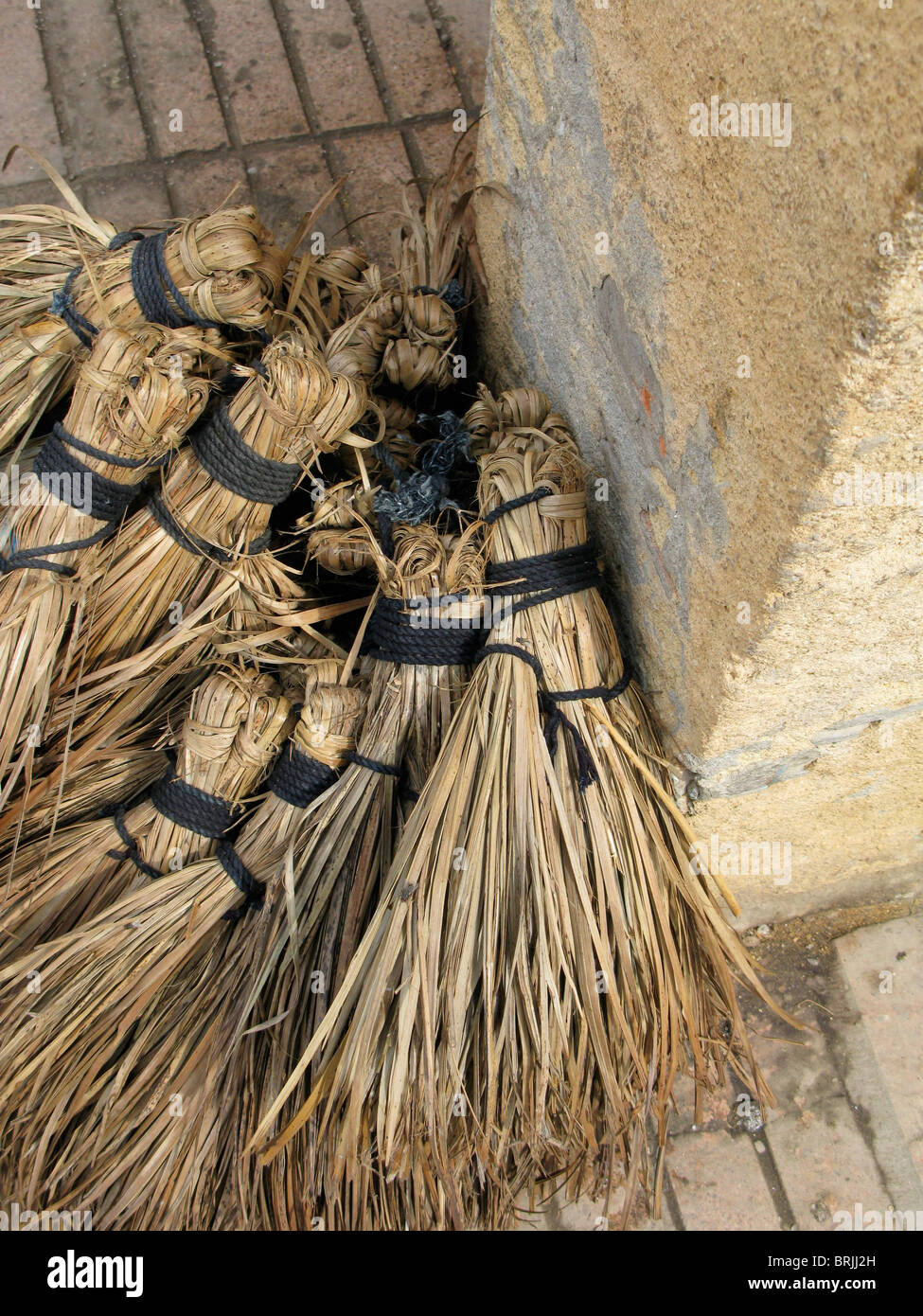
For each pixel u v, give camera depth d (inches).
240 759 68.8
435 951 61.4
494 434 74.4
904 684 64.8
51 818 73.2
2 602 66.7
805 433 46.0
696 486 57.8
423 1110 60.9
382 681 70.4
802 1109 80.1
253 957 67.4
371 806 69.1
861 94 37.1
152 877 71.3
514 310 82.7
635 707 71.4
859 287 39.6
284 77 117.2
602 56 57.3
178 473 68.0
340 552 72.3
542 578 67.2
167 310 69.2
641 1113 68.4
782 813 77.3
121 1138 65.7
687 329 54.3
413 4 122.0
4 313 74.1
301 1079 64.9
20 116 113.8
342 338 79.0
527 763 64.6
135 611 70.8
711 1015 73.2
